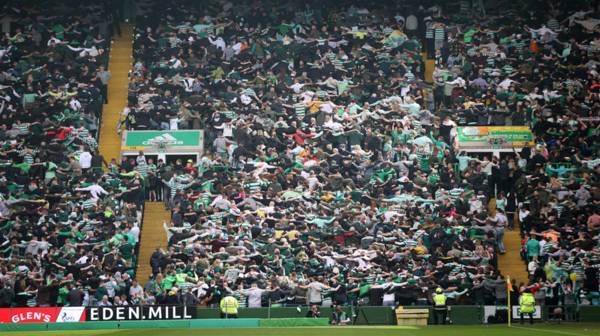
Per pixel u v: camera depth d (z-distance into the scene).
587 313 106.38
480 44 143.62
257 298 104.75
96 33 148.50
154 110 132.25
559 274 108.50
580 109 131.50
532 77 137.75
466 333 87.12
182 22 146.75
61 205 117.44
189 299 104.38
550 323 104.38
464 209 116.69
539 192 117.94
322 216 114.56
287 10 149.62
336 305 104.69
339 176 119.94
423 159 122.81
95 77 138.50
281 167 122.50
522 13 150.38
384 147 125.69
